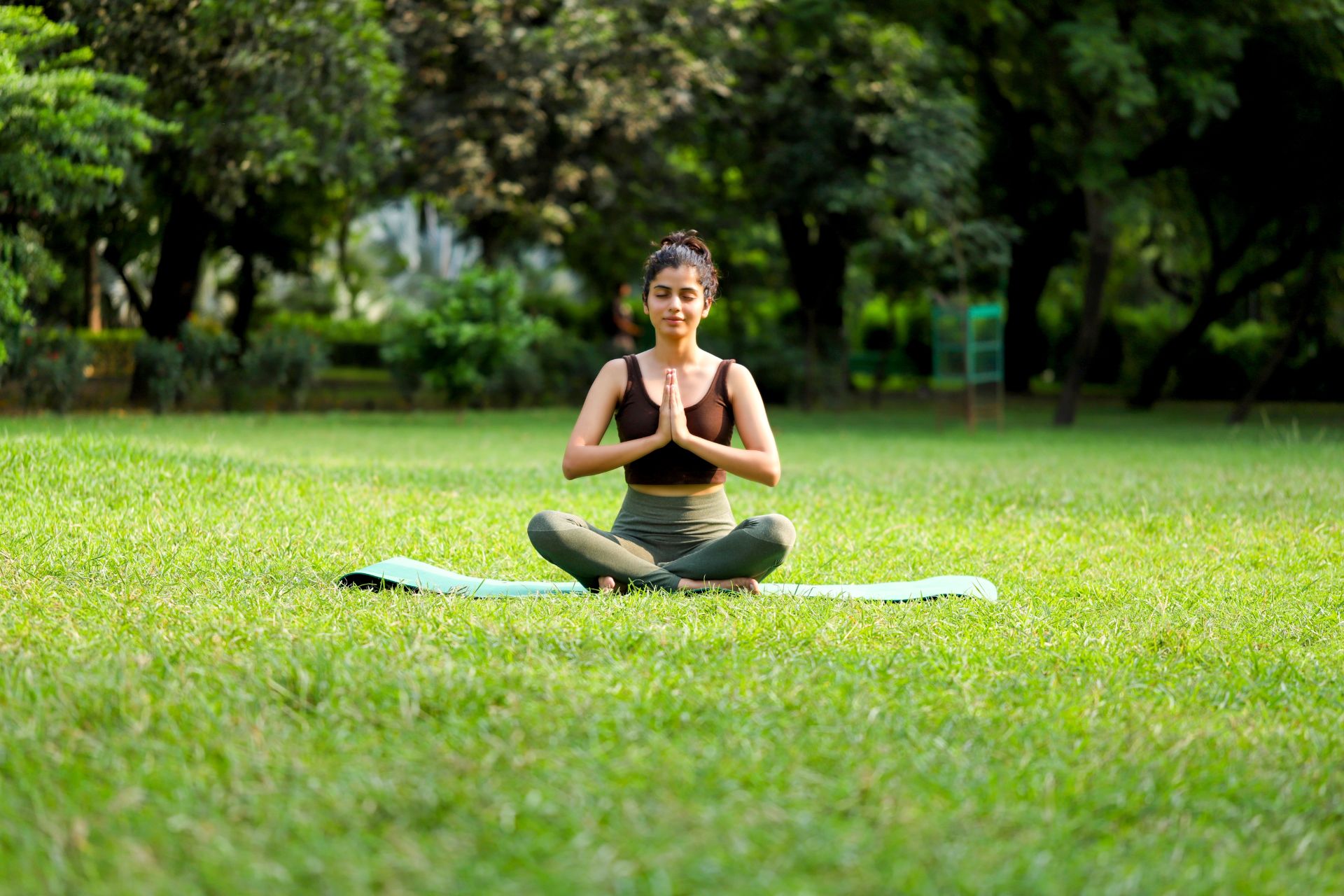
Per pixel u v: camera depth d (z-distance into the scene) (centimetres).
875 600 441
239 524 579
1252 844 219
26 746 247
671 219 1950
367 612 386
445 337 1605
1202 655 365
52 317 2409
